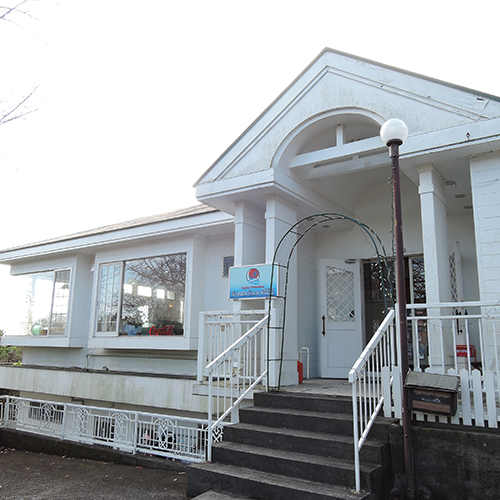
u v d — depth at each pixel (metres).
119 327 10.75
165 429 6.00
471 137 5.32
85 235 11.38
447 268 6.25
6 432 7.75
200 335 6.93
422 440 4.18
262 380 6.14
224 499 4.03
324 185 8.00
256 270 6.94
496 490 3.81
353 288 8.81
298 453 4.43
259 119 7.27
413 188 8.35
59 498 4.72
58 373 10.48
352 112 6.42
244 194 7.25
